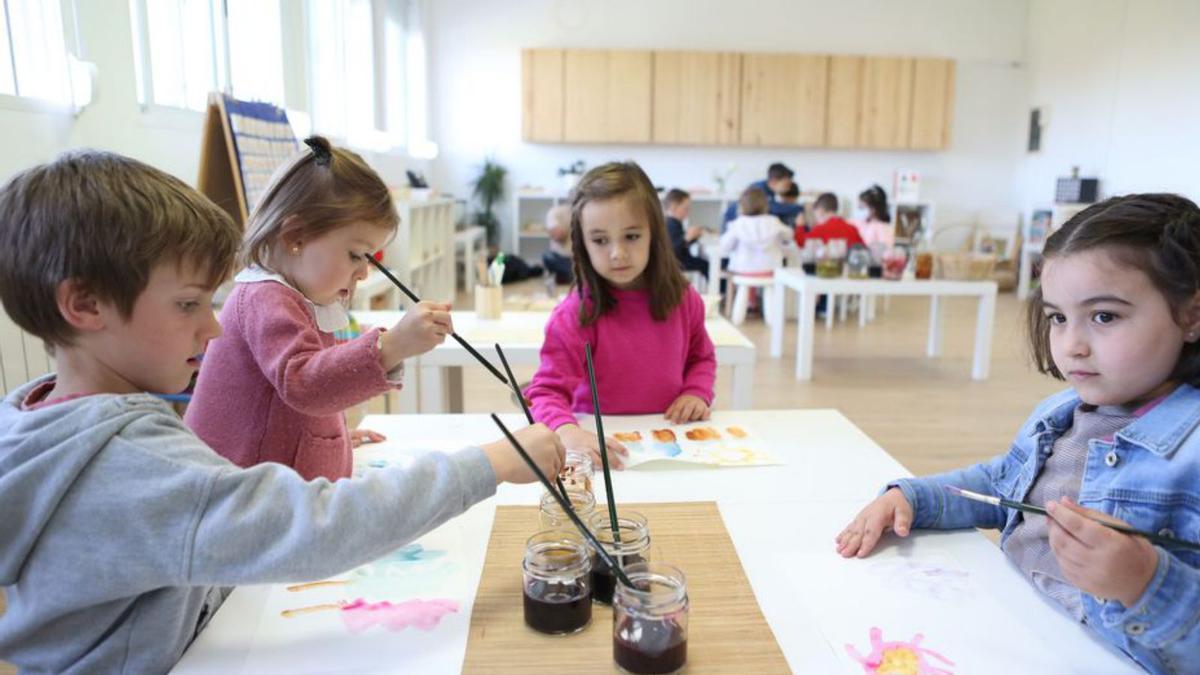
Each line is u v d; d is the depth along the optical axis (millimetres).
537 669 725
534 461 845
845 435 1413
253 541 699
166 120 2805
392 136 6668
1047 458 954
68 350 739
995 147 8297
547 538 827
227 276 797
